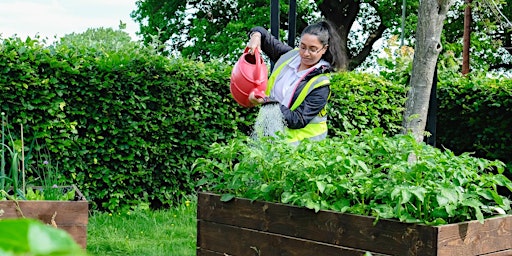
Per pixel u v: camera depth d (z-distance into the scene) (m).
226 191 3.69
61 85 5.96
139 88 6.35
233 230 3.47
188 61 6.91
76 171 6.23
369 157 3.55
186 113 6.71
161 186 6.76
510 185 3.11
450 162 3.21
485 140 8.52
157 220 6.21
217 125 6.98
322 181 3.15
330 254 3.07
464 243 2.84
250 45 4.41
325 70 4.08
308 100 4.00
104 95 6.21
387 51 8.84
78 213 3.76
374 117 7.94
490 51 17.23
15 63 5.72
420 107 5.22
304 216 3.17
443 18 5.19
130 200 6.52
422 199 2.79
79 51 6.20
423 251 2.75
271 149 3.44
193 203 6.79
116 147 6.37
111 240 5.22
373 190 3.15
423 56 5.19
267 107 4.04
